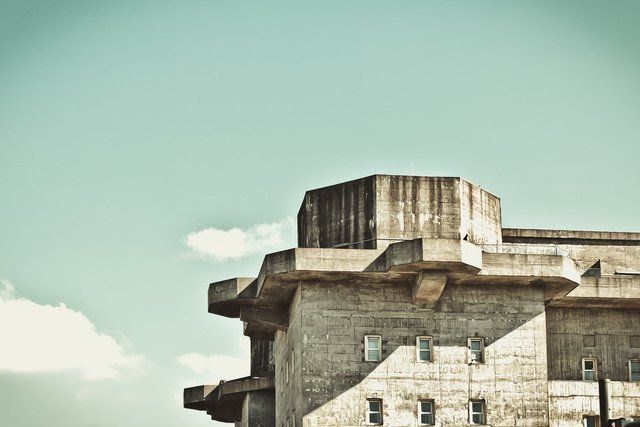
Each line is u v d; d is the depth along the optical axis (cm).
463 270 5806
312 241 6228
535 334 6009
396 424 5844
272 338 7169
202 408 8131
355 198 6175
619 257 6681
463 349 5962
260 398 7525
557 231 6656
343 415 5828
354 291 5988
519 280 5975
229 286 6325
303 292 5966
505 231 6594
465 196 6200
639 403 6262
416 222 6100
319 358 5891
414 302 5978
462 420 5875
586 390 6259
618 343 6419
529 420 5903
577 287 6241
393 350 5934
